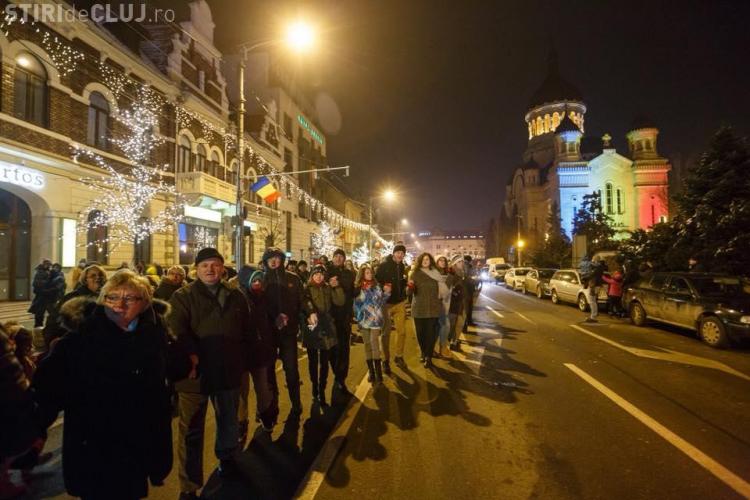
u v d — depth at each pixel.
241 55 15.73
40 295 10.90
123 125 17.20
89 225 15.31
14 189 13.01
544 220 69.31
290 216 38.19
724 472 4.04
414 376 7.49
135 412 2.74
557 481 3.90
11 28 12.64
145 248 18.84
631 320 13.66
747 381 7.14
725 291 11.03
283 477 4.11
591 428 5.12
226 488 3.91
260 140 31.28
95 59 15.70
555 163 60.94
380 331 7.09
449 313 9.84
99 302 2.80
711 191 15.72
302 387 7.12
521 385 6.92
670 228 17.67
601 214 45.75
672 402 6.07
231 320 3.91
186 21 22.59
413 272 8.22
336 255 7.00
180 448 3.77
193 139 21.94
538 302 21.73
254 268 5.22
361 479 3.98
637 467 4.15
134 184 16.58
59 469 4.46
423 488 3.81
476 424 5.28
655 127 58.84
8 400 2.26
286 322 5.33
